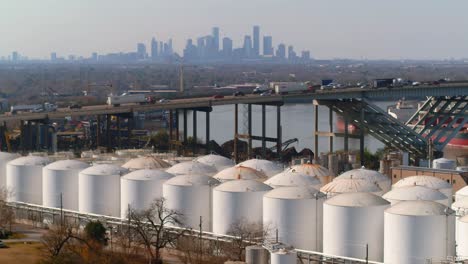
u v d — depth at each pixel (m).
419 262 175.88
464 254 174.50
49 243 198.75
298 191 198.88
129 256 197.38
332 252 189.25
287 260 167.25
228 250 192.75
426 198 196.25
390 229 179.38
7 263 190.62
